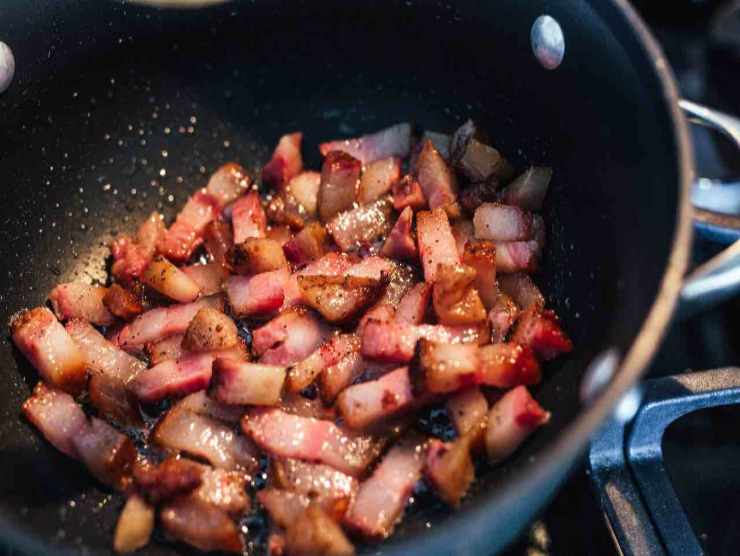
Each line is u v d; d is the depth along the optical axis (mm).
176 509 183
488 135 247
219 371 198
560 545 204
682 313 218
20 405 212
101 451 194
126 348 224
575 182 213
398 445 192
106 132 244
